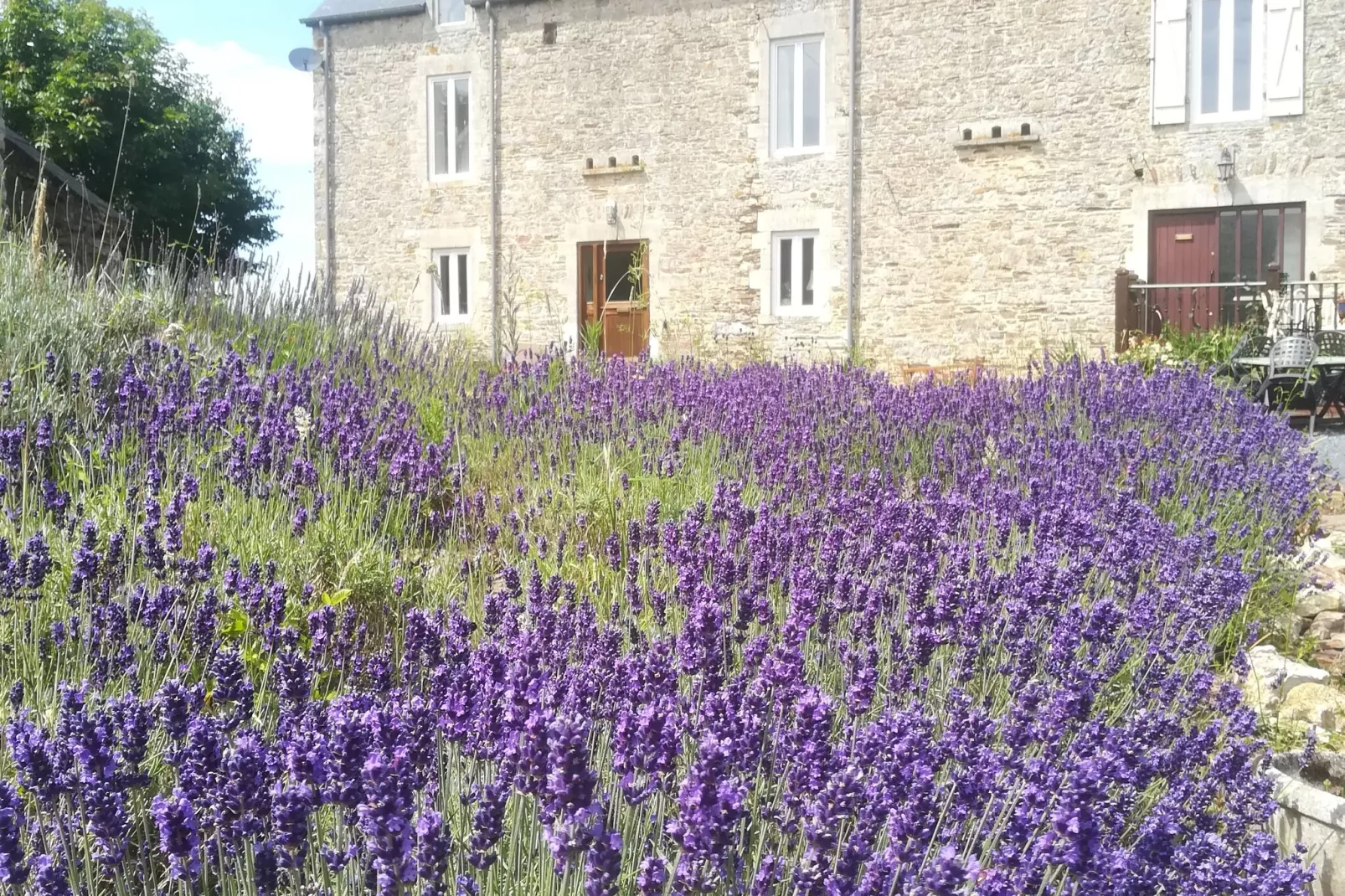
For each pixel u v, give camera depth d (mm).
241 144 25938
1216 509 5719
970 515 5000
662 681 2775
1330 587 5469
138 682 2973
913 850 2131
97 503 4082
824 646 3535
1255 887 2396
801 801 2361
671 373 8516
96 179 23516
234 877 2131
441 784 2457
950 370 14031
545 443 6234
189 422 4875
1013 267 15445
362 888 2152
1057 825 2129
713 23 16969
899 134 15984
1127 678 3807
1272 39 14094
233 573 3426
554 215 18125
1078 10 15008
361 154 19297
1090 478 5789
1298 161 14047
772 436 6418
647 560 4445
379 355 8273
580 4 17766
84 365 5621
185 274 8555
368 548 4188
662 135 17359
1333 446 10406
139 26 24016
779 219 16703
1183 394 8734
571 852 1895
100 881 2346
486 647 2742
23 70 22469
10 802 1974
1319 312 12508
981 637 3477
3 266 6602
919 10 15805
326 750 2068
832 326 16422
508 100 18328
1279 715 3908
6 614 3135
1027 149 15328
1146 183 14750
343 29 19312
